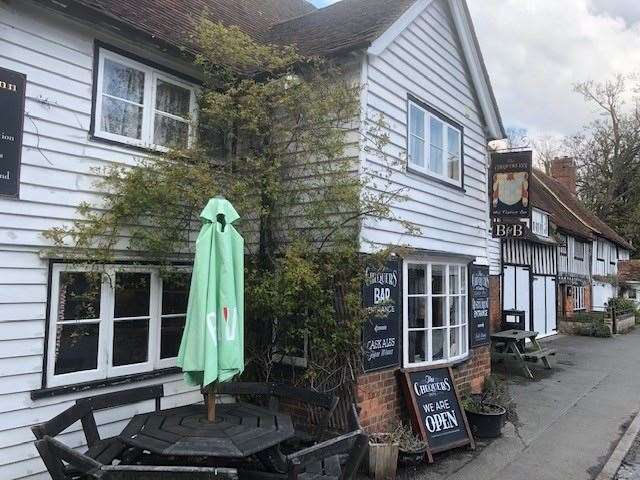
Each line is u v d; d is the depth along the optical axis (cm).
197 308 420
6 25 492
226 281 431
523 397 969
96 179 561
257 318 666
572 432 761
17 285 496
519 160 1101
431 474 593
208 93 637
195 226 646
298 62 648
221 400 688
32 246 507
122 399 487
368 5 828
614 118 4166
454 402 714
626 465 647
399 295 700
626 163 4122
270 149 641
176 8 764
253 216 658
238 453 386
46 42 523
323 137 622
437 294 796
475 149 964
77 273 554
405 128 738
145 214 587
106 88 582
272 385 558
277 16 1088
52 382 521
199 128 674
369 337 641
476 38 891
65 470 420
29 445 500
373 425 643
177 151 590
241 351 437
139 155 602
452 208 865
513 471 608
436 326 790
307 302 601
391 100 707
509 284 1591
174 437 409
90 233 541
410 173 744
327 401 519
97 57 568
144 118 617
